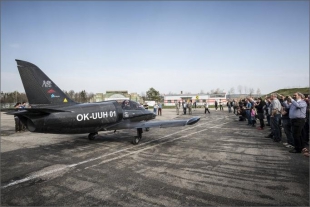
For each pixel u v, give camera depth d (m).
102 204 3.51
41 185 4.38
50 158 6.50
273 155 6.45
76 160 6.23
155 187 4.17
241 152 6.91
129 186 4.24
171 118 20.08
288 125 7.54
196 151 7.17
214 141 8.90
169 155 6.66
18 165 5.80
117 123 8.59
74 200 3.68
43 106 7.50
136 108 9.71
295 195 3.74
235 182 4.37
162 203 3.50
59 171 5.24
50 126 6.86
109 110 8.31
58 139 9.87
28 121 6.98
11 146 8.41
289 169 5.13
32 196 3.88
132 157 6.46
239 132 11.20
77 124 7.39
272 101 8.56
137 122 8.98
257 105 11.90
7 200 3.73
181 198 3.68
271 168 5.23
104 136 10.50
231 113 26.84
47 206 3.49
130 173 5.02
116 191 4.01
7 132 12.66
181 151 7.19
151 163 5.81
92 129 7.95
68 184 4.40
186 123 7.91
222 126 13.88
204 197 3.71
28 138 10.29
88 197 3.78
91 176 4.85
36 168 5.51
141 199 3.66
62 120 7.05
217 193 3.86
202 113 27.19
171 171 5.12
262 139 9.09
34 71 7.39
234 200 3.58
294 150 6.71
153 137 10.08
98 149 7.65
